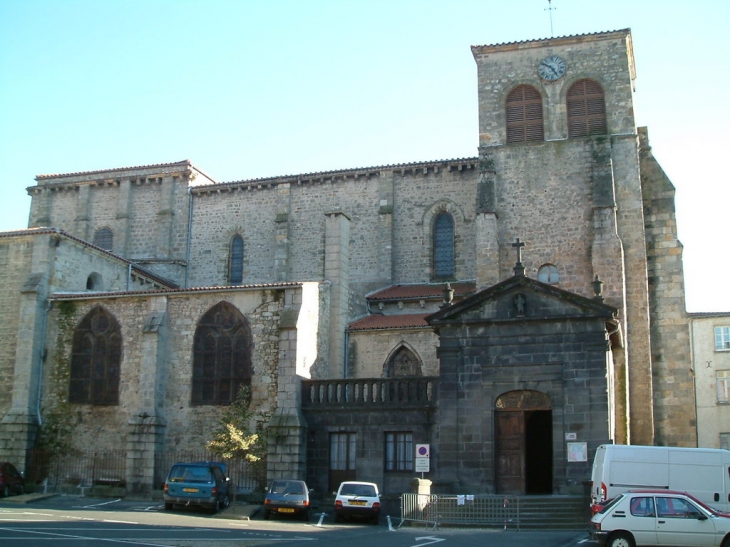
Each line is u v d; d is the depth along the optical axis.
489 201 50.00
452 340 37.78
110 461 42.72
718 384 56.03
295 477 38.75
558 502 32.91
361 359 46.69
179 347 43.38
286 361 40.66
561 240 48.78
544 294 36.91
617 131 49.59
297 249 58.47
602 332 35.81
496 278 48.78
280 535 26.06
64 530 23.80
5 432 43.44
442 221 56.12
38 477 43.38
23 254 46.50
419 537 26.67
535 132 51.09
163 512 34.22
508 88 52.09
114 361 44.06
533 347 36.62
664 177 51.72
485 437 36.41
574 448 35.09
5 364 45.22
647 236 51.28
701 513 23.30
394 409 38.94
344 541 24.47
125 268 52.94
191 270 60.69
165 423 42.53
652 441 45.31
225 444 37.91
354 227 57.34
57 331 45.38
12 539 20.58
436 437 38.00
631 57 52.75
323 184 58.94
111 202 63.38
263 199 60.22
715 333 56.94
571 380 35.81
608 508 23.73
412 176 56.94
